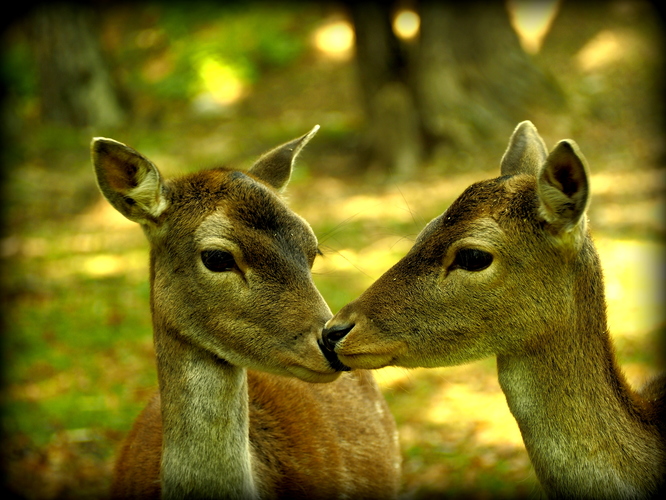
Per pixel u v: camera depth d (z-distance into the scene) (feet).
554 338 19.25
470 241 19.22
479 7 83.97
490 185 19.95
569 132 80.33
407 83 80.94
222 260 19.89
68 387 42.39
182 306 20.15
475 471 33.40
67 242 70.28
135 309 53.72
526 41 96.37
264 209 20.42
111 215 77.56
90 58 105.91
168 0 126.62
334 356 19.98
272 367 19.97
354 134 87.97
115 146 20.08
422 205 66.95
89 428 37.93
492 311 19.35
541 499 22.58
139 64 118.62
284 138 90.68
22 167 89.15
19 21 119.85
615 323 43.91
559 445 19.08
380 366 20.17
